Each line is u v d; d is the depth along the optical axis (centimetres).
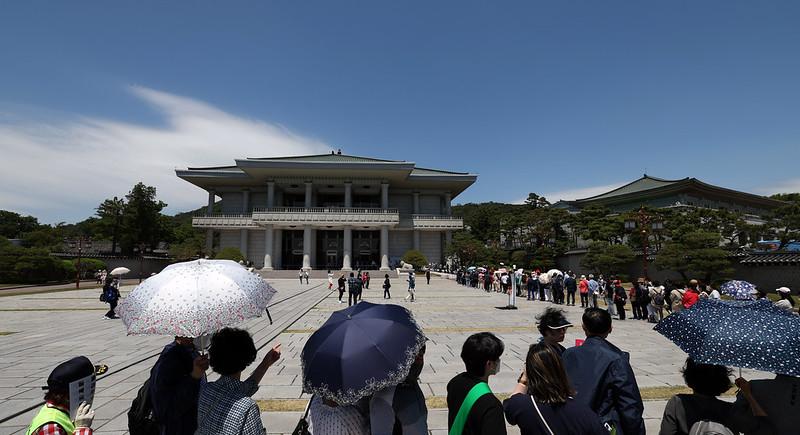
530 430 279
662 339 1248
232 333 313
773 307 341
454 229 6316
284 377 840
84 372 310
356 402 289
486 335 317
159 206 7025
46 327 1541
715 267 2953
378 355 288
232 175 6003
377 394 296
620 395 324
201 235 7762
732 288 798
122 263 5819
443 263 6456
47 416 292
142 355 1041
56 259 4769
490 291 3228
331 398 280
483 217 9275
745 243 5012
